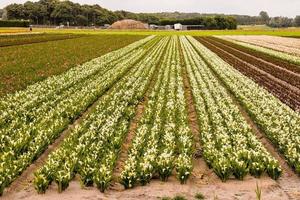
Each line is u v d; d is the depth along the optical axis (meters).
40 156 12.37
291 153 11.84
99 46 56.22
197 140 14.26
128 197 9.50
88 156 11.14
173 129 14.38
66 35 89.31
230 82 25.03
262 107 18.17
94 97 20.06
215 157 11.34
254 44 69.44
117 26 178.50
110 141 13.05
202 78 27.47
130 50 50.59
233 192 9.83
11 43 58.56
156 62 36.75
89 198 9.41
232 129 14.48
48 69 30.94
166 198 9.41
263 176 10.95
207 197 9.53
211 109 17.41
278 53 48.44
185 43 69.88
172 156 11.23
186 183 10.44
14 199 9.40
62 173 10.03
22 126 14.60
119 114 16.45
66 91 21.34
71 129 14.55
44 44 58.56
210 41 77.81
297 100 21.39
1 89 22.31
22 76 27.06
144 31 141.62
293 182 10.69
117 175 10.85
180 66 35.22
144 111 17.67
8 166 10.38
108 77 26.31
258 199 9.14
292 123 15.46
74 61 36.59
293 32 133.75
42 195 9.58
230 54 48.38
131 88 23.05
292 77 29.39
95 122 14.98
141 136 13.06
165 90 22.97
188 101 20.91
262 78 28.59
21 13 198.88
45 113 16.55
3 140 13.09
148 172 10.38
